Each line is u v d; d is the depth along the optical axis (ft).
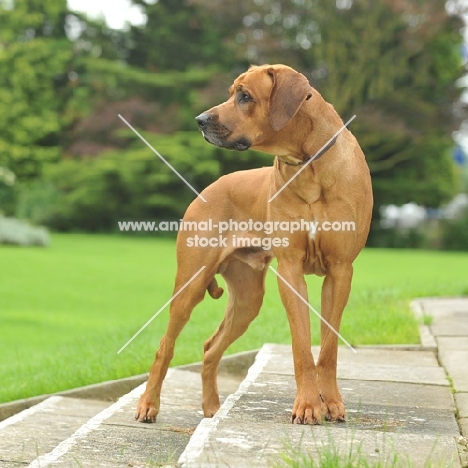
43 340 32.71
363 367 19.97
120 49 116.88
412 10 92.07
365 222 15.51
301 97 14.62
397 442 12.76
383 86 95.25
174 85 107.86
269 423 13.93
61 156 113.39
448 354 21.85
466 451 12.57
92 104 112.47
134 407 18.19
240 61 110.11
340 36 96.37
